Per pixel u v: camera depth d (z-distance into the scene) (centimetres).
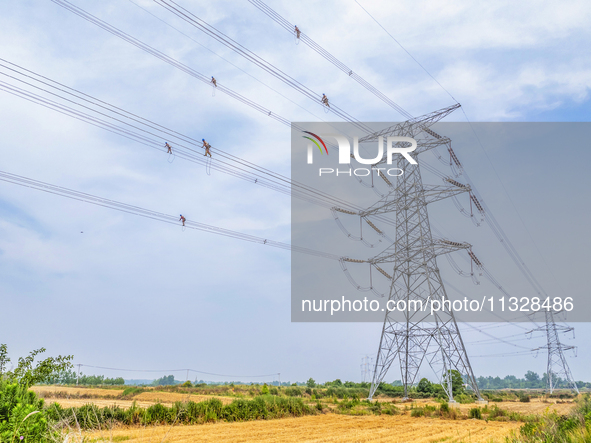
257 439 2341
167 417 2989
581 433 1709
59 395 4534
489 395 7944
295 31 3400
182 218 3541
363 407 4884
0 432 1024
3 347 2097
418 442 2316
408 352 5759
